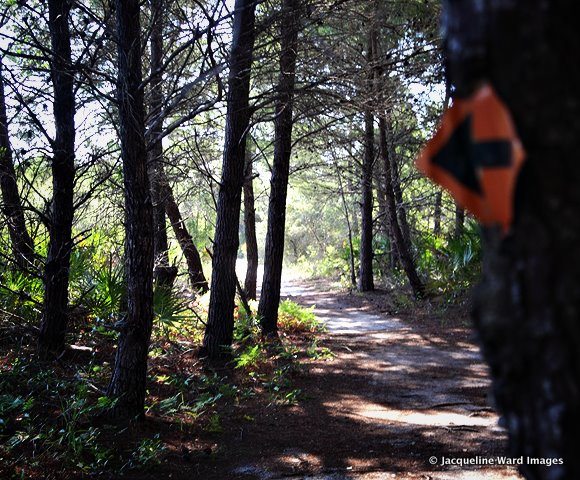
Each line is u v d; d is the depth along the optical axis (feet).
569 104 2.77
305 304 57.67
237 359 26.76
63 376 20.94
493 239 3.02
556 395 2.86
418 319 43.55
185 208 48.80
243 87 27.61
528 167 2.85
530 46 2.82
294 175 56.80
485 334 3.08
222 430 19.12
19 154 23.45
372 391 24.91
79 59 19.42
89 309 26.61
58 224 23.22
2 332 24.18
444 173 3.10
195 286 48.03
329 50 24.26
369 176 56.39
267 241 35.40
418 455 16.85
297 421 20.61
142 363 18.56
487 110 2.93
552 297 2.83
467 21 3.01
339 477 15.37
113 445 16.46
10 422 16.39
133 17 17.76
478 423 19.92
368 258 64.49
